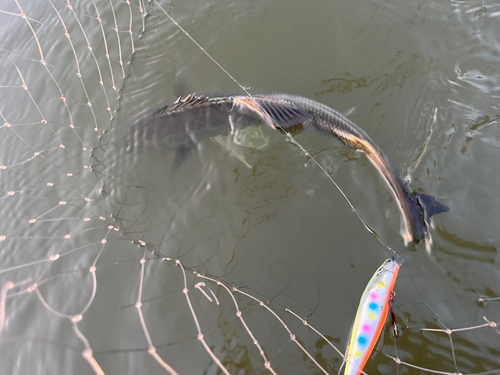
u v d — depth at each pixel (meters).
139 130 0.42
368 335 0.28
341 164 0.40
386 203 0.37
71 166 0.42
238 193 0.40
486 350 0.30
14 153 0.43
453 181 0.38
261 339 0.32
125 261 0.36
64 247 0.37
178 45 0.49
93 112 0.45
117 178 0.41
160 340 0.32
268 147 0.42
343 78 0.46
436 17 0.48
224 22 0.51
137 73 0.48
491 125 0.40
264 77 0.47
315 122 0.41
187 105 0.42
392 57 0.46
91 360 0.29
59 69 0.49
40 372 0.30
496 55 0.44
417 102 0.43
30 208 0.39
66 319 0.32
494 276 0.33
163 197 0.40
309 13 0.51
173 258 0.36
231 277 0.36
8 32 0.53
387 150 0.41
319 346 0.31
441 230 0.35
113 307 0.33
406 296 0.33
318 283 0.35
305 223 0.38
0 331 0.31
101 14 0.52
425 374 0.29
